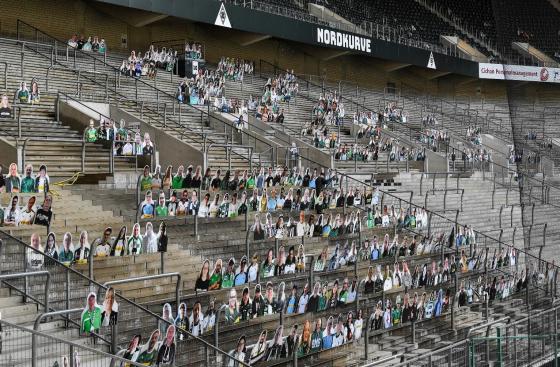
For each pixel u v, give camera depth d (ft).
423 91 151.02
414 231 64.64
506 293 59.11
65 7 90.89
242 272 40.09
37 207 35.65
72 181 50.19
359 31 128.36
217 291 40.52
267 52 121.80
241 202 48.26
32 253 32.27
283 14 114.83
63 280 33.45
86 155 56.24
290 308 41.14
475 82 145.07
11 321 29.96
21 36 85.51
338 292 44.57
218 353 34.71
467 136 117.80
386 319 47.44
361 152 86.48
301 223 49.01
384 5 142.51
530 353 37.99
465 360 36.78
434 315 52.47
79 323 31.65
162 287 39.17
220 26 101.91
